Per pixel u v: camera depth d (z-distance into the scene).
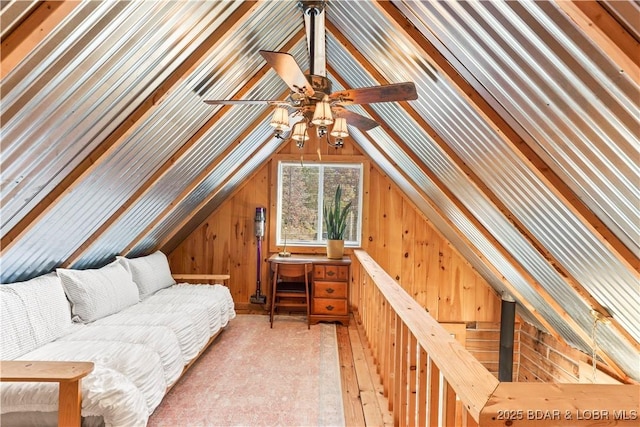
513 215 2.47
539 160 1.82
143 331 2.69
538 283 3.02
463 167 2.57
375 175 5.24
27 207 2.10
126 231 3.44
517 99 1.66
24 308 2.36
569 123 1.48
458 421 1.97
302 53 3.41
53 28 1.29
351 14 2.43
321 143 5.27
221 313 3.98
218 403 2.73
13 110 1.53
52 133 1.79
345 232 5.35
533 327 4.53
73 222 2.58
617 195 1.53
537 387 1.00
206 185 4.02
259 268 5.14
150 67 1.96
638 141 1.27
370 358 3.60
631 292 1.94
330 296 4.68
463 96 1.92
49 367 1.72
